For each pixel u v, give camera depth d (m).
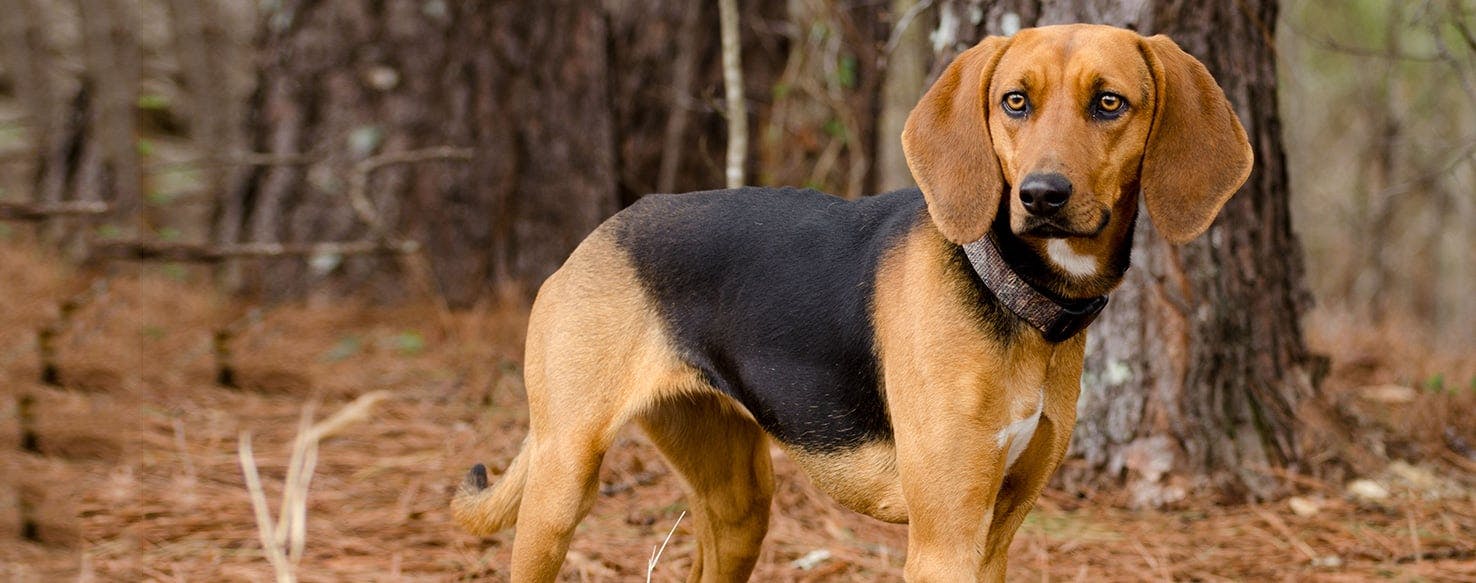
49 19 10.27
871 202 3.91
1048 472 3.70
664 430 4.35
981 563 3.77
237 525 5.21
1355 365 8.38
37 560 4.54
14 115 10.12
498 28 9.12
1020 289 3.41
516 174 9.20
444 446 6.29
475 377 7.42
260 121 9.20
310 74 9.03
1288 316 6.01
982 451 3.47
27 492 4.68
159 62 14.28
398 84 8.98
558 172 9.36
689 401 4.31
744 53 10.50
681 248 4.02
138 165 8.70
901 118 9.44
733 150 7.17
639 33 10.58
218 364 7.21
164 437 6.24
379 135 8.95
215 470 5.82
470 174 9.05
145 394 6.88
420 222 8.93
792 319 3.79
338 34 9.00
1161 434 5.66
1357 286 14.40
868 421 3.71
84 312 5.96
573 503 4.04
